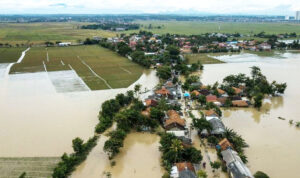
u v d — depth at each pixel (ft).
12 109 308.60
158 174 193.26
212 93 349.41
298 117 291.17
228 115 296.92
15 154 215.31
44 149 223.30
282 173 193.57
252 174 187.93
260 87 357.61
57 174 179.63
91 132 253.44
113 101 299.79
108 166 203.31
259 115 297.12
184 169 184.44
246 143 234.99
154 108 278.26
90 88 389.19
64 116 289.12
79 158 209.97
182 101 337.31
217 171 195.31
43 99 342.23
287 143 236.02
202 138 241.96
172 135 223.51
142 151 225.35
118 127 252.42
